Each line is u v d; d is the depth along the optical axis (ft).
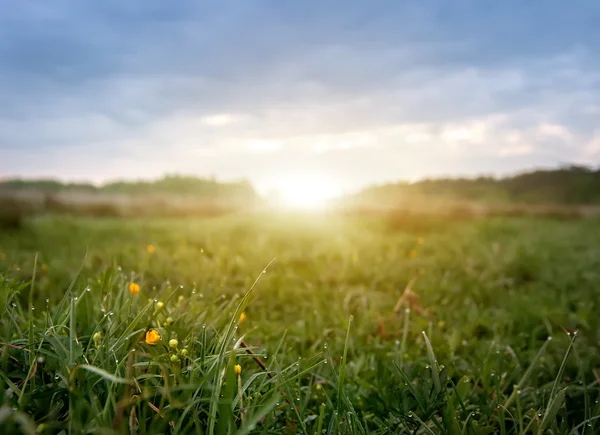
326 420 5.83
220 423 4.20
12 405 4.15
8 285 6.04
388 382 7.16
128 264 13.20
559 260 20.53
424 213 33.78
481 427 5.75
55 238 23.59
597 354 8.79
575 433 5.74
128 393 4.36
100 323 5.62
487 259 18.25
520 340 9.64
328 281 14.62
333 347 9.01
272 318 10.93
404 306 11.68
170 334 5.53
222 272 13.56
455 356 8.59
